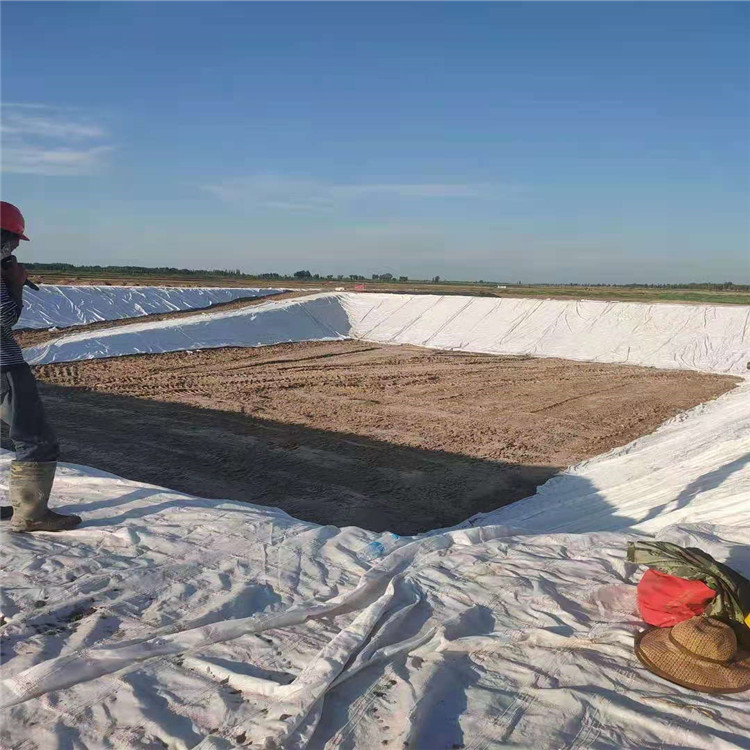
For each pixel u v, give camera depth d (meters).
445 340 25.22
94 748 2.26
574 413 13.62
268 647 2.94
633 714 2.53
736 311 22.89
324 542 4.27
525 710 2.55
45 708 2.45
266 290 30.73
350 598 3.43
